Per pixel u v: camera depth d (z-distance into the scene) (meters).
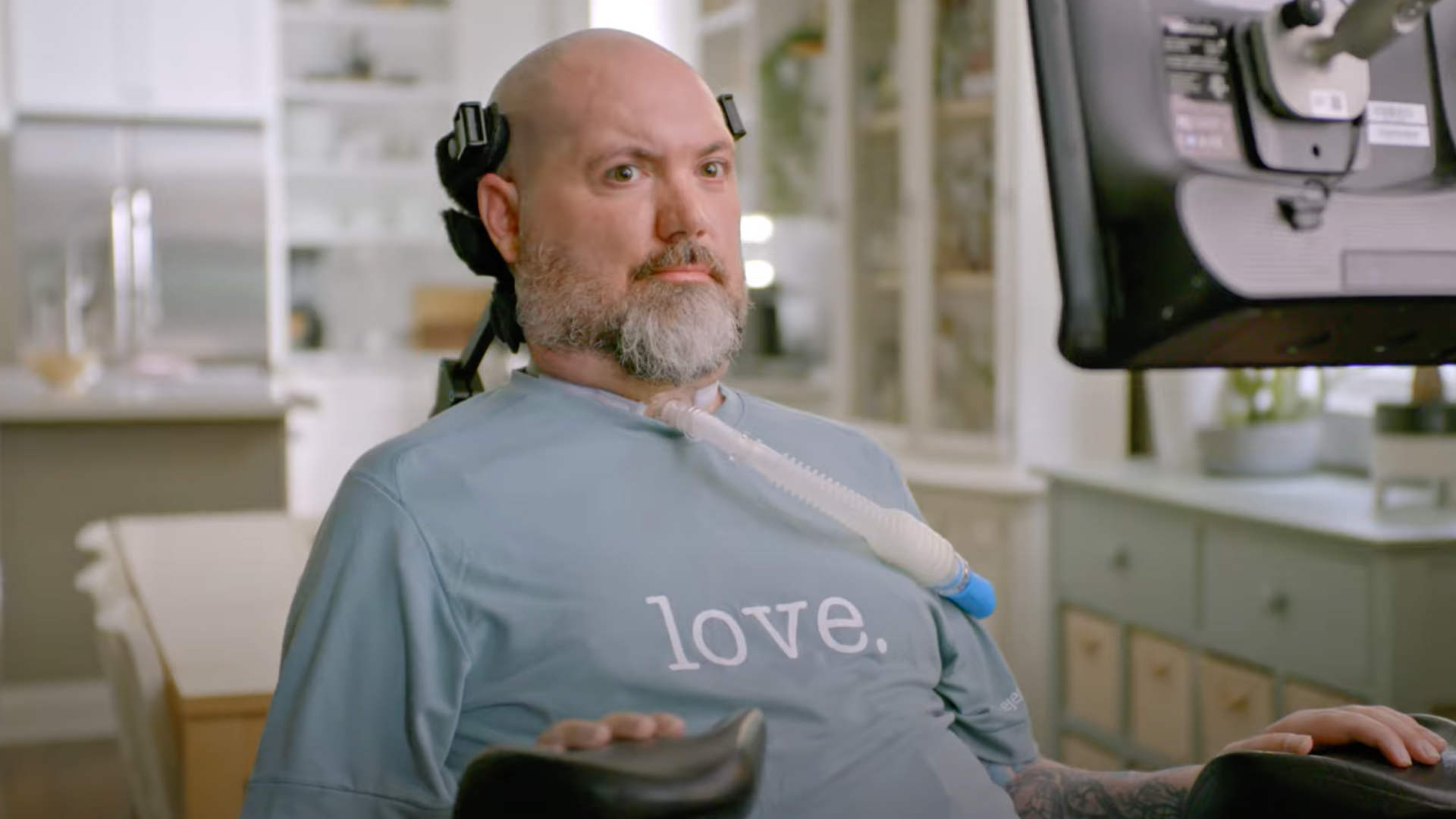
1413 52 0.94
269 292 5.71
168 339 5.61
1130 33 0.87
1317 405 2.59
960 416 3.21
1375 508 2.19
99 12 5.46
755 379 4.16
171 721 1.61
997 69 3.03
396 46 6.30
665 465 1.09
